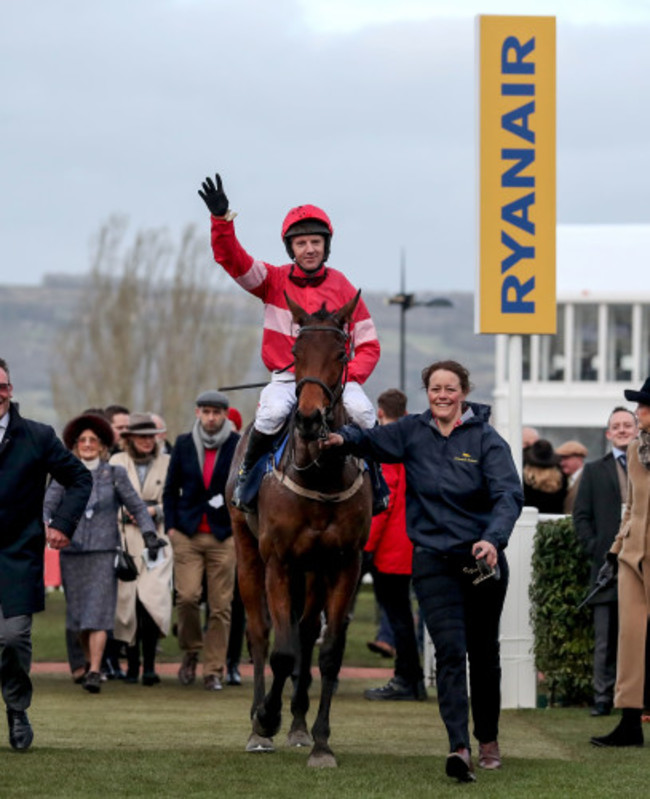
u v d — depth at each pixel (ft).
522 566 64.59
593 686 63.21
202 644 70.49
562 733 55.16
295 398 48.19
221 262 48.14
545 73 64.44
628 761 47.67
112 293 311.47
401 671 65.36
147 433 73.20
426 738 52.95
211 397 69.31
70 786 40.88
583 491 62.08
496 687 45.55
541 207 64.69
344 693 68.33
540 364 148.46
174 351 313.12
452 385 43.88
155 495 73.00
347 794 40.34
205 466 69.21
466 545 43.55
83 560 67.62
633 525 52.19
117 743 49.80
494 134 64.44
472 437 44.11
